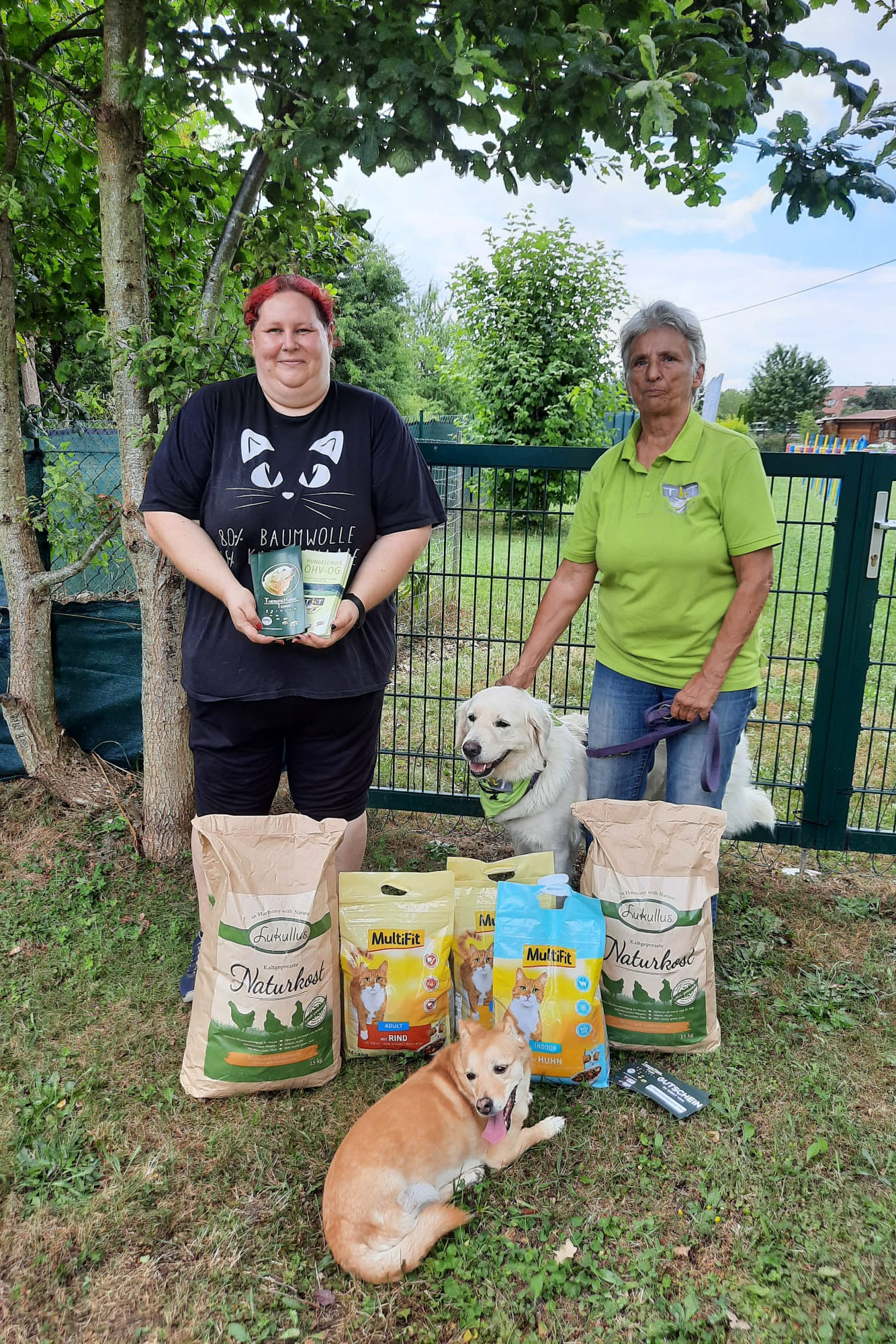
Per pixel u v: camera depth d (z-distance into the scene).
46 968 2.85
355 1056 2.43
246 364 3.20
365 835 2.85
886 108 2.52
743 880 3.60
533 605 5.65
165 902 3.25
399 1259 1.75
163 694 3.38
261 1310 1.71
